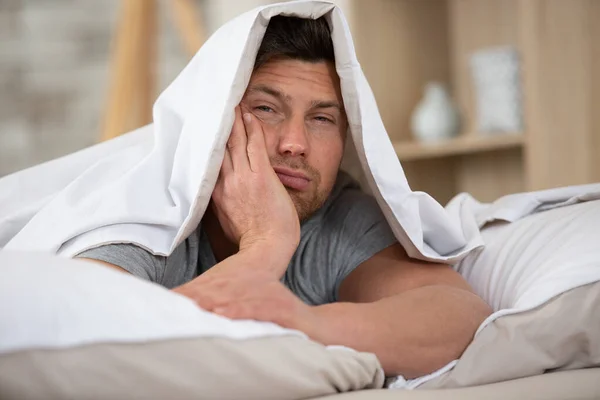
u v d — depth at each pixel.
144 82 2.89
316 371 0.89
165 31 4.41
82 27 4.44
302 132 1.30
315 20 1.30
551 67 2.83
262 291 0.98
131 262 1.14
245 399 0.83
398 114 3.39
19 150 4.48
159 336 0.78
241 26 1.21
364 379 0.97
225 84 1.19
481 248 1.39
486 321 1.09
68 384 0.74
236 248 1.33
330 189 1.38
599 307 1.09
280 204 1.21
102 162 1.29
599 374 1.07
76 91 4.45
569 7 2.85
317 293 1.39
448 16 3.53
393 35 3.39
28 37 4.44
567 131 2.86
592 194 1.38
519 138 2.91
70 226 1.16
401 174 1.25
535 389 1.02
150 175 1.22
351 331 1.04
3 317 0.74
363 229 1.40
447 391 1.00
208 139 1.18
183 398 0.79
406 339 1.06
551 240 1.26
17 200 1.38
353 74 1.24
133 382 0.77
